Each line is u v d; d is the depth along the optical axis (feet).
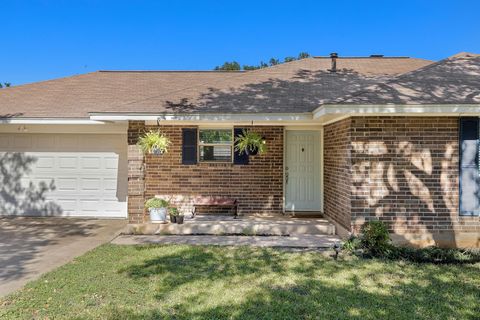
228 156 36.58
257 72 39.06
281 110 28.45
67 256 23.03
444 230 25.62
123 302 15.42
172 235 29.68
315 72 38.42
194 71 46.70
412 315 14.37
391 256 22.54
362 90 26.40
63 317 13.96
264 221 32.04
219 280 18.26
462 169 25.58
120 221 35.91
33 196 38.11
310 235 29.40
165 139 30.63
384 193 25.76
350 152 25.96
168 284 17.60
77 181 37.99
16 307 14.83
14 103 38.09
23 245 25.98
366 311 14.71
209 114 28.58
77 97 39.17
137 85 42.04
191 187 36.45
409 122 25.67
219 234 29.99
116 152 37.76
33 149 38.11
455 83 26.63
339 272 19.74
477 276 19.22
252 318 13.99
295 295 16.31
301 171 36.99
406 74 29.22
